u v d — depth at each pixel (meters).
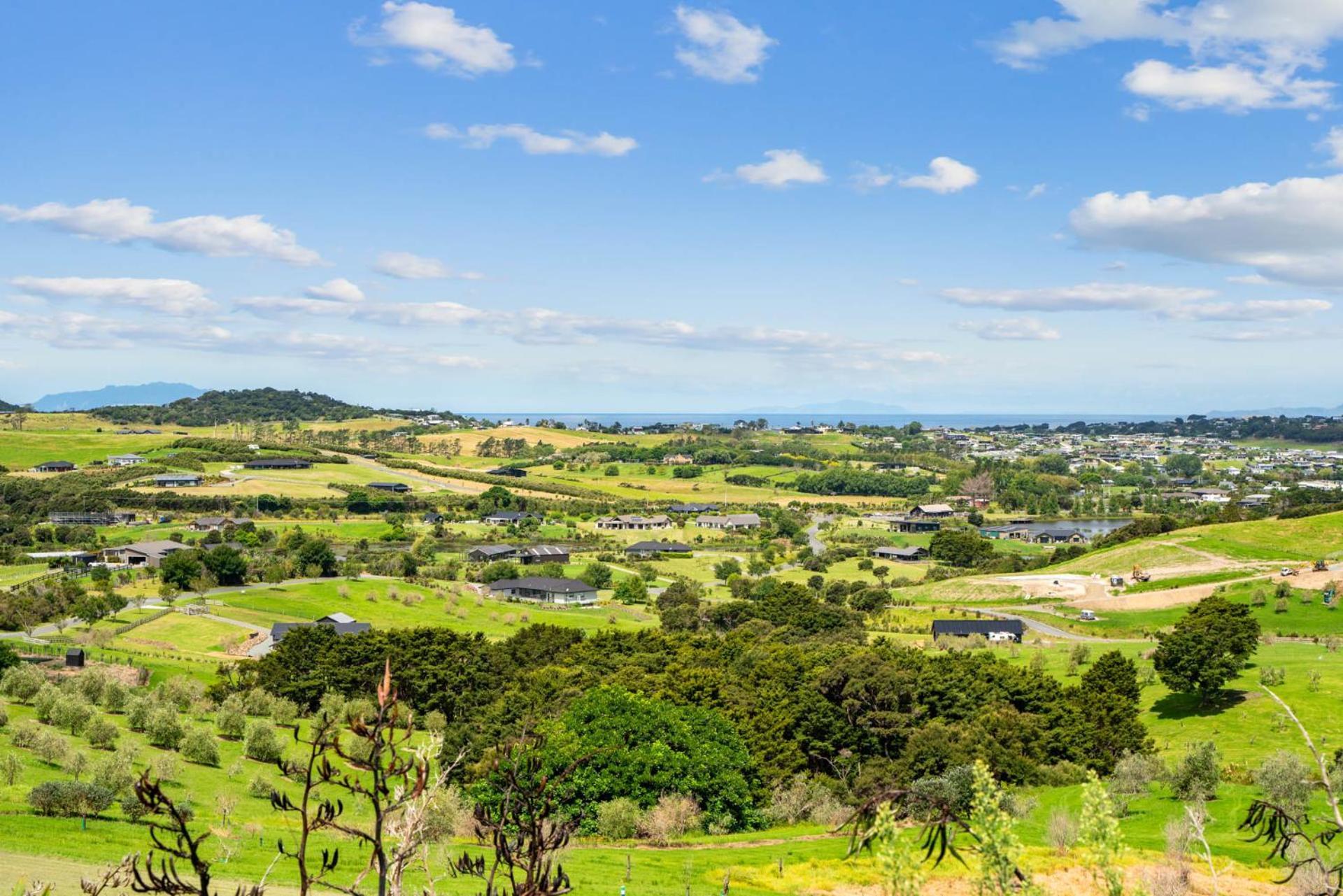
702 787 54.00
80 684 71.06
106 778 47.94
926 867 35.75
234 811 49.12
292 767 10.88
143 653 93.75
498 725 69.62
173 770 54.56
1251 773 57.31
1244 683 85.50
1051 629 124.31
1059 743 68.69
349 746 66.31
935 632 118.50
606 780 53.25
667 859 44.81
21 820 40.94
